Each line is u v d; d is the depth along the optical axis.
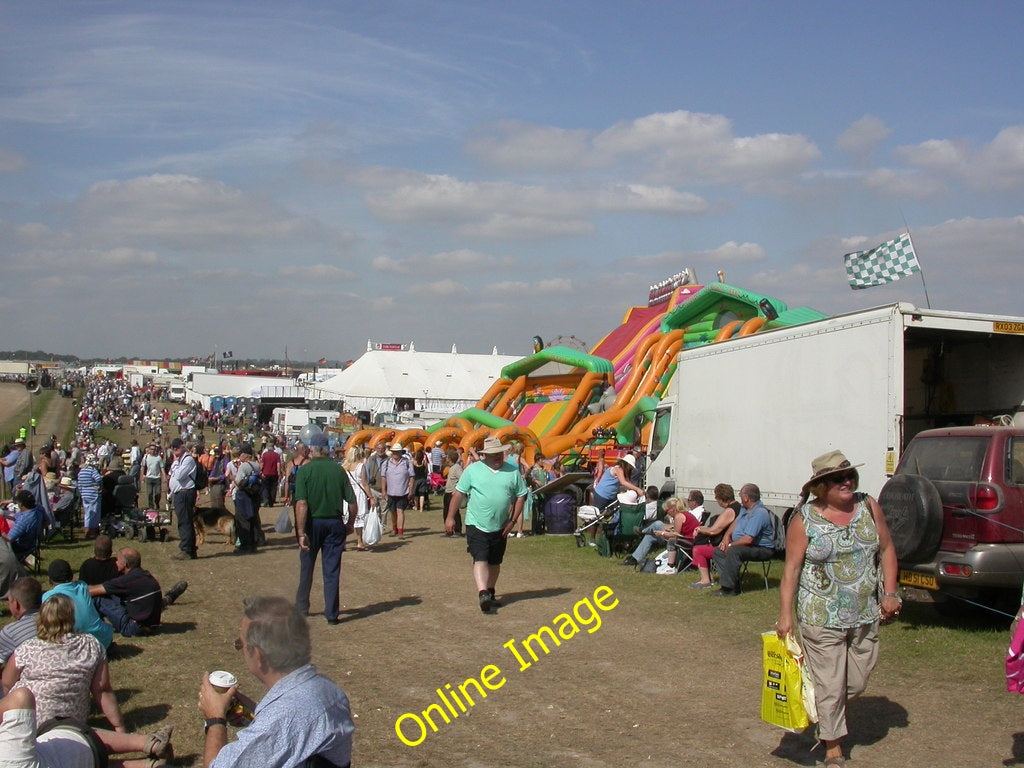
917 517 8.88
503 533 10.91
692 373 15.70
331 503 10.41
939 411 13.81
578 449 25.70
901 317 11.03
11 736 4.55
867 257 16.84
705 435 15.20
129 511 19.02
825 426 12.14
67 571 8.29
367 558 15.70
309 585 10.58
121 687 7.91
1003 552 8.66
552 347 31.31
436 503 26.11
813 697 5.68
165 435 62.34
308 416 62.75
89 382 157.75
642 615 10.45
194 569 14.71
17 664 6.22
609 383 29.45
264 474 25.44
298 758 3.57
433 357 76.38
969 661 8.15
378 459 22.70
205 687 4.23
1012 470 8.89
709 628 9.75
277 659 3.72
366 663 8.57
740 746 6.18
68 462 25.56
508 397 32.94
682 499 14.91
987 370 13.15
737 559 11.42
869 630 5.73
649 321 32.47
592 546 16.30
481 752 6.20
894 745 6.11
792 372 12.86
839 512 5.73
